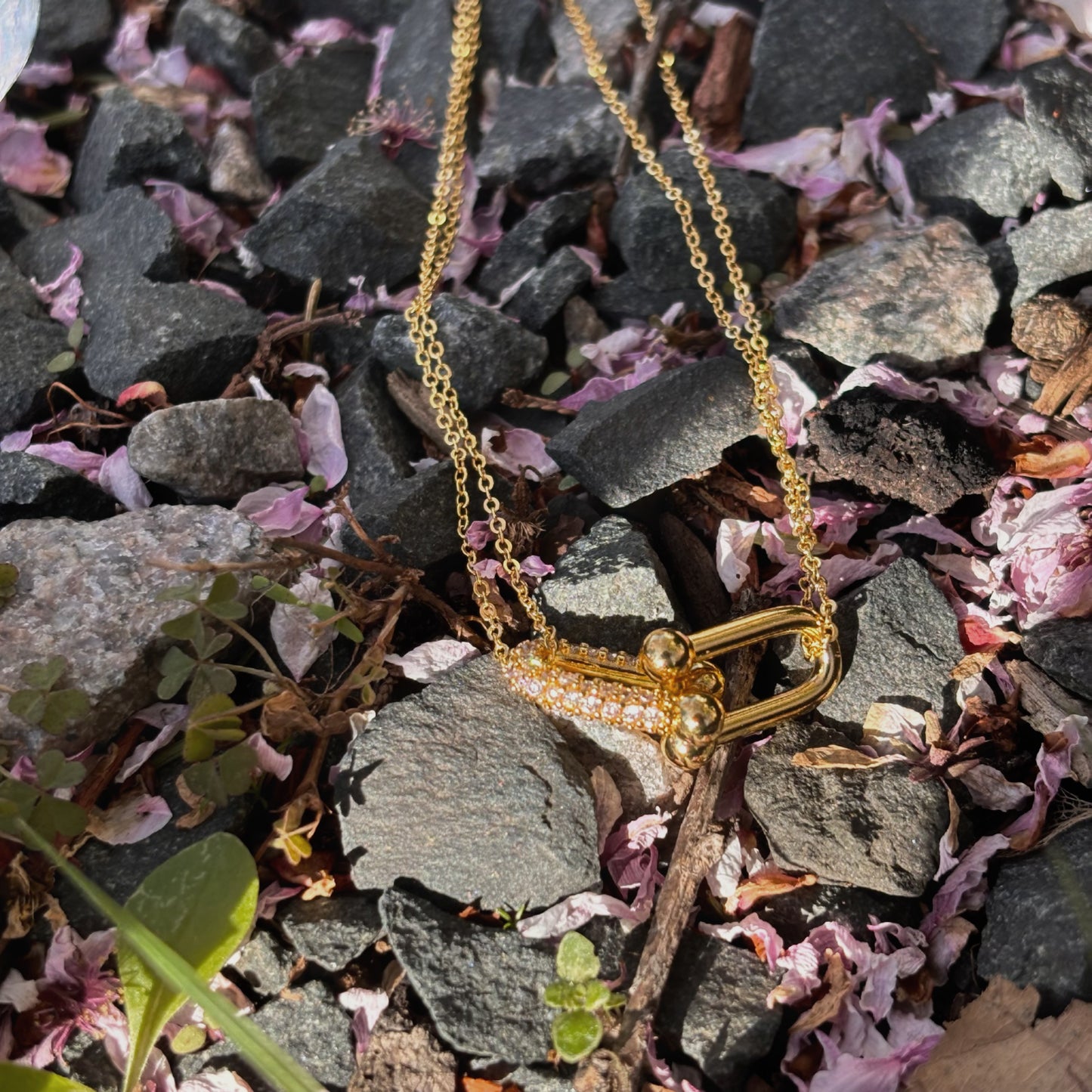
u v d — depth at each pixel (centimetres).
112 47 44
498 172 41
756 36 42
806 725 36
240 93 43
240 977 35
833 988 34
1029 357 39
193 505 38
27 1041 34
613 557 36
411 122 42
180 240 40
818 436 38
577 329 40
